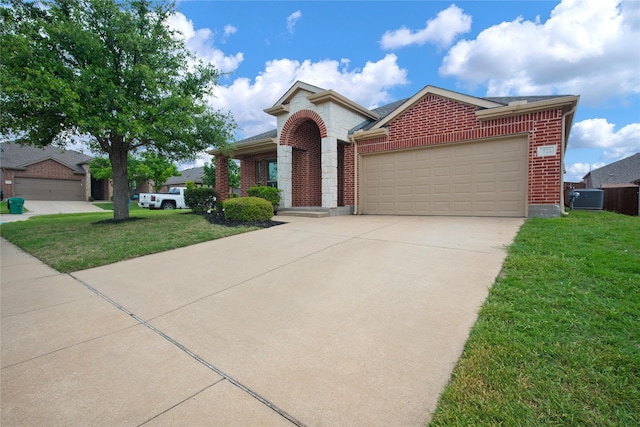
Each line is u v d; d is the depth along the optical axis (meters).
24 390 2.07
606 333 2.29
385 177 10.19
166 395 1.99
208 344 2.61
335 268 4.31
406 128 9.57
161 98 8.78
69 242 6.92
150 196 19.66
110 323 3.08
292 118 11.33
